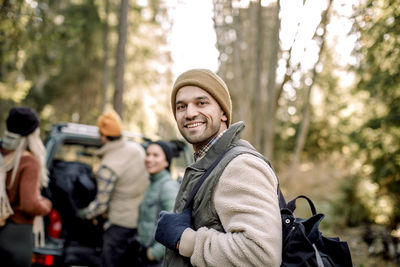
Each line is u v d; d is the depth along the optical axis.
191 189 1.31
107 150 3.29
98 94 14.38
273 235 1.10
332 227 7.43
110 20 13.17
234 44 9.58
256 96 9.12
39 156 2.29
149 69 13.28
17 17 5.77
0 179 2.09
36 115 2.26
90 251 3.39
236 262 1.09
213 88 1.38
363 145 6.97
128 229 3.25
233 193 1.17
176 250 1.27
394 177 6.61
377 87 5.98
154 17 13.50
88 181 3.64
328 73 11.65
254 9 9.46
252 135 9.66
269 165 1.27
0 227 2.12
